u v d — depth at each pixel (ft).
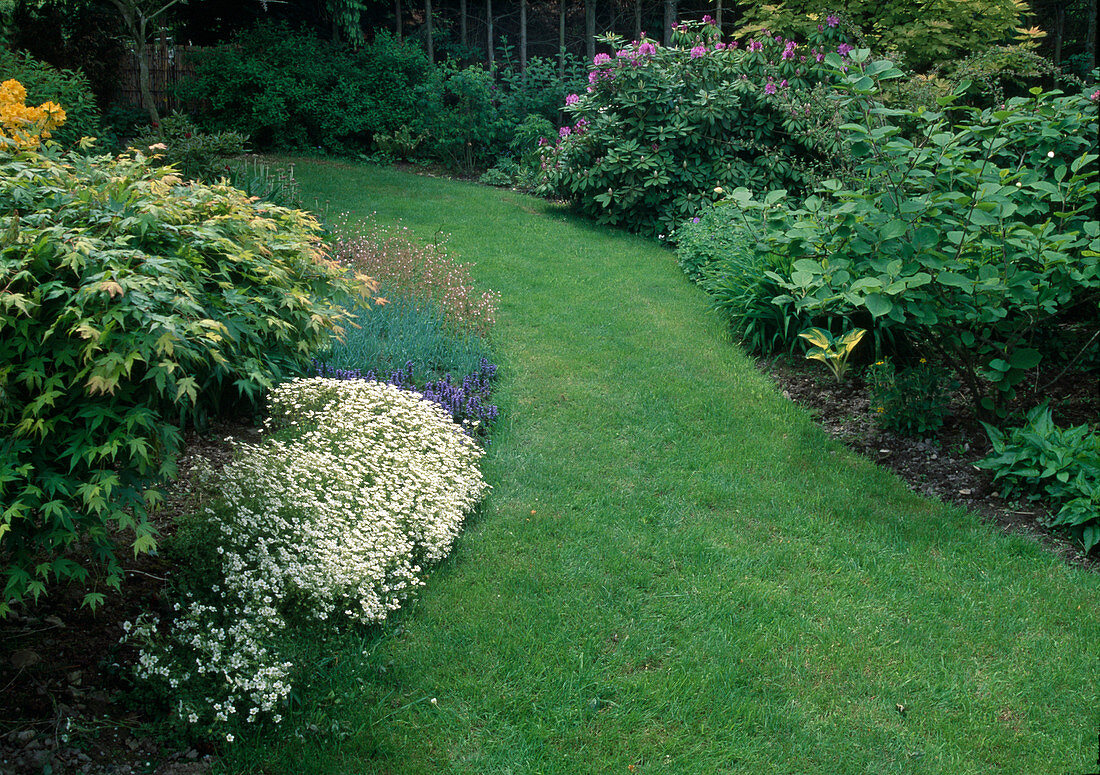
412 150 44.62
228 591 9.82
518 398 17.39
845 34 31.40
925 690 9.50
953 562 12.00
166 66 45.50
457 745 8.47
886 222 14.15
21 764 7.68
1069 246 13.75
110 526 10.85
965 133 14.32
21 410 7.92
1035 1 45.55
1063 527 12.76
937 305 14.44
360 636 9.96
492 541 12.30
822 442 15.71
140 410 7.93
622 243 30.30
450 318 20.76
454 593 11.00
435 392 16.65
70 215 8.96
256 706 8.61
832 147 21.02
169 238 9.57
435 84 44.78
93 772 7.75
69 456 8.10
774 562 11.96
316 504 11.09
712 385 18.15
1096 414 15.48
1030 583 11.47
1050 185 14.39
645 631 10.36
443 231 29.99
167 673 8.43
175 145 28.07
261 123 42.37
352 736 8.46
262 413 15.12
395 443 13.38
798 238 16.31
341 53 46.88
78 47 42.45
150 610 9.98
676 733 8.72
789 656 9.96
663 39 52.24
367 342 17.87
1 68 29.30
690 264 26.07
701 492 13.89
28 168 9.73
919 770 8.34
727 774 8.23
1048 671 9.77
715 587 11.28
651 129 31.42
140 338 7.73
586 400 17.30
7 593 7.70
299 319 11.41
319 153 44.24
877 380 16.15
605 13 52.16
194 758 8.13
